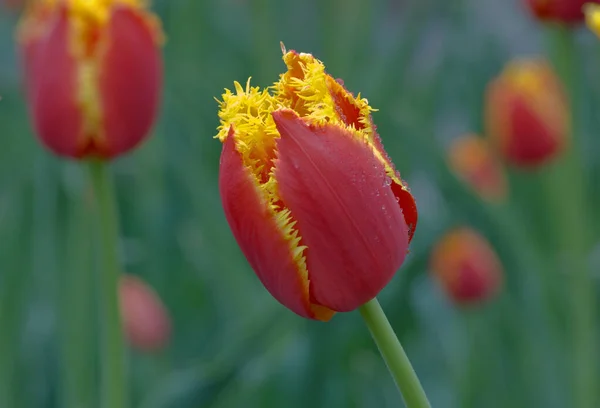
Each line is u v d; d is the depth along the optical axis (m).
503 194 1.21
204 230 1.13
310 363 0.88
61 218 1.08
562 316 1.15
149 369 1.08
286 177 0.58
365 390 1.01
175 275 1.23
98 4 0.75
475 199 1.14
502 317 1.16
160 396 0.79
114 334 0.75
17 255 0.98
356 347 0.92
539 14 0.99
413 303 1.05
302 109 0.59
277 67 1.25
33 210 1.01
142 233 1.26
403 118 1.16
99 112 0.74
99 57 0.74
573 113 1.03
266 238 0.58
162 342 1.05
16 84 1.27
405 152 1.17
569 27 0.99
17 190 1.03
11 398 0.97
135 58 0.75
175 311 1.22
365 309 0.59
